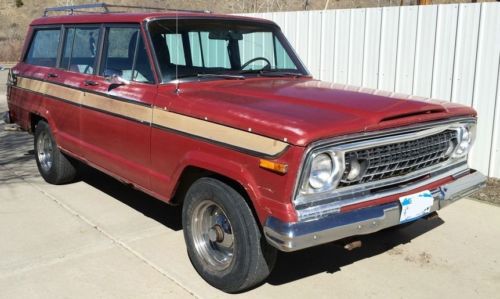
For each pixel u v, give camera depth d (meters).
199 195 3.81
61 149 5.89
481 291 3.93
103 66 5.07
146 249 4.57
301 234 3.16
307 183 3.19
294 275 4.14
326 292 3.88
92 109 5.07
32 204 5.69
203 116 3.74
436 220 5.31
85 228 5.03
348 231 3.34
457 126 4.07
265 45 5.24
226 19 5.04
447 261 4.42
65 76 5.67
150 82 4.38
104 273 4.14
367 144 3.36
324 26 8.09
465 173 4.31
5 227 5.04
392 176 3.67
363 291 3.91
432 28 6.83
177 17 4.70
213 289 3.88
